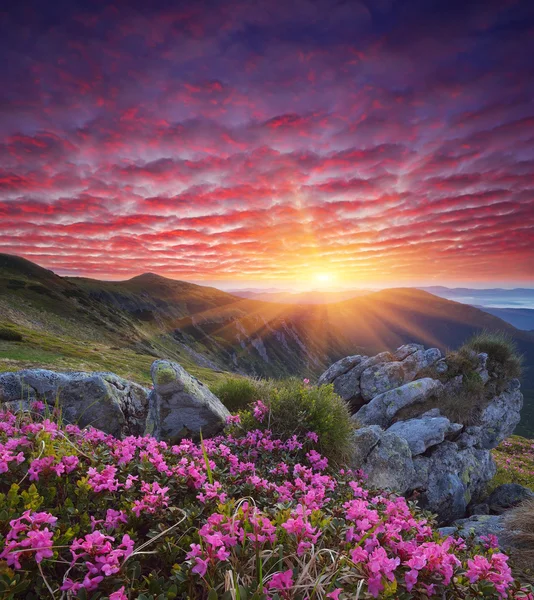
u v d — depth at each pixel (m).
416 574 2.30
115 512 2.78
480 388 16.30
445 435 13.04
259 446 6.94
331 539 2.76
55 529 2.55
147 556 2.66
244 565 2.40
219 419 8.70
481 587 2.41
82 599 2.03
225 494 3.22
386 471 10.20
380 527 2.73
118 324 124.00
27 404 8.18
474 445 14.12
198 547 2.30
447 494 11.11
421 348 18.78
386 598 2.18
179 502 3.29
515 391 17.02
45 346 51.09
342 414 9.20
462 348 18.12
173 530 2.84
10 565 2.16
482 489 13.29
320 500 3.55
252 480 3.85
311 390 9.62
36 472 3.04
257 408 8.45
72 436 4.67
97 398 9.01
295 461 6.98
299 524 2.56
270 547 2.59
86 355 52.53
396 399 15.35
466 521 8.62
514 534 6.53
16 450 3.50
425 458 11.86
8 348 43.53
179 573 2.24
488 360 17.39
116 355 62.72
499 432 15.81
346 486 5.45
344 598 2.07
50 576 2.31
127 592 2.13
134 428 9.66
